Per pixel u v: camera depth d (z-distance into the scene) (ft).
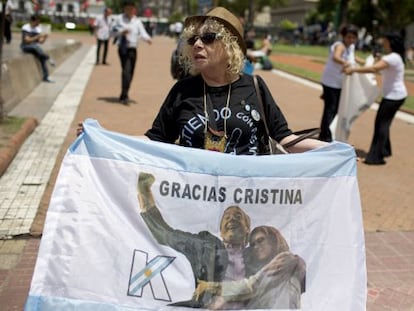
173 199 7.69
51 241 7.25
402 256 14.89
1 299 11.48
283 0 245.86
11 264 13.07
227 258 7.76
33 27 44.21
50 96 38.19
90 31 153.07
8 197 17.26
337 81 25.63
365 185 21.36
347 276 8.18
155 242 7.57
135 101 37.93
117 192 7.55
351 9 151.84
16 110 31.83
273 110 8.94
